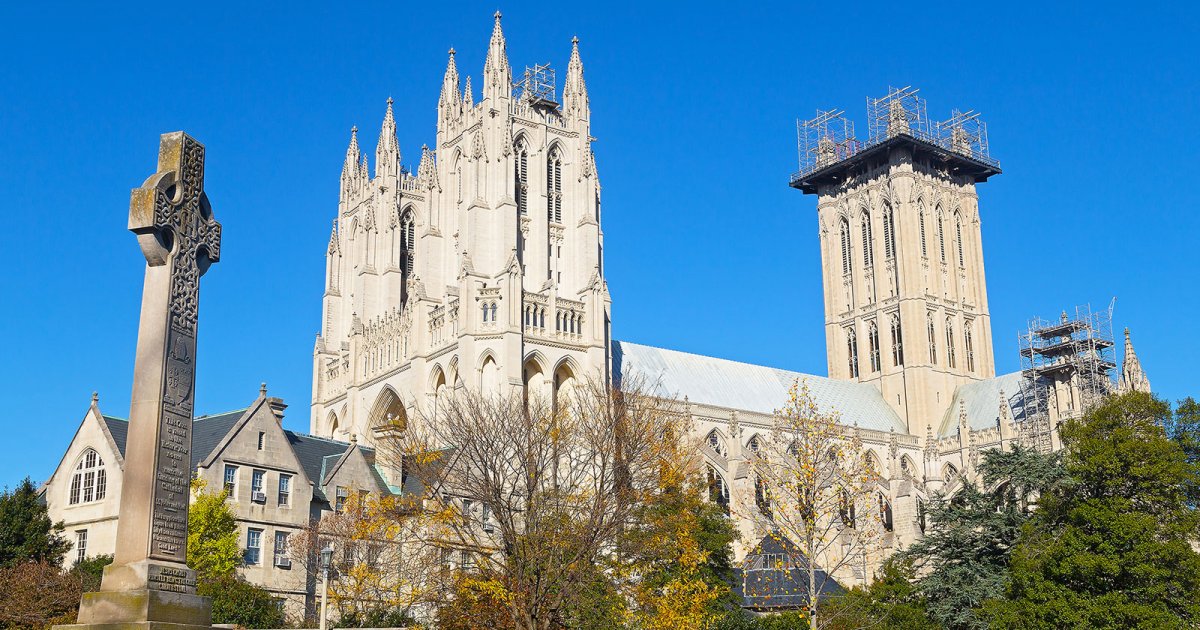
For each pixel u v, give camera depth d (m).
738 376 174.25
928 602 96.19
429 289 150.00
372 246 163.12
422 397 141.25
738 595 105.31
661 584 75.88
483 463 73.12
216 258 44.34
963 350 198.12
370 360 154.38
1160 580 84.38
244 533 93.75
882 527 151.38
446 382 139.88
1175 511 89.88
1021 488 103.06
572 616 71.31
